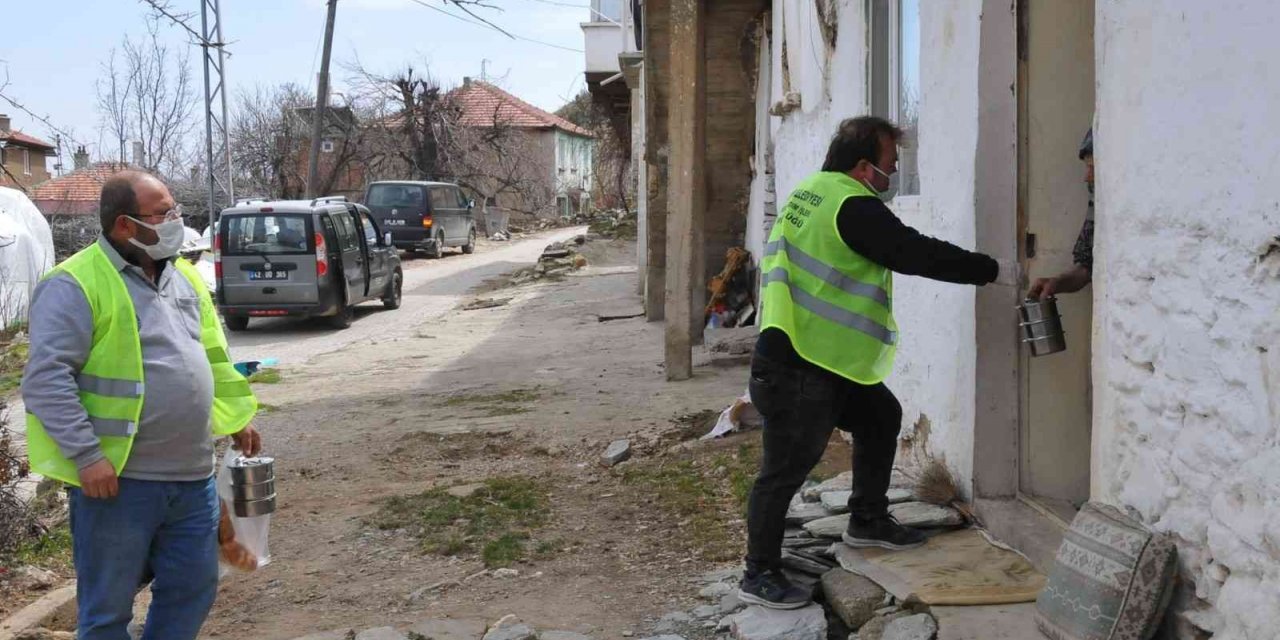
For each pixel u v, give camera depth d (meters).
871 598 4.20
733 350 11.79
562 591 5.24
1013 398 4.74
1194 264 3.24
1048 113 4.61
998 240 4.65
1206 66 3.15
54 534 6.63
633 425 8.60
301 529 6.56
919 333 5.71
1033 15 4.59
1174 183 3.33
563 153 54.34
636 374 11.20
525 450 8.28
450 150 44.38
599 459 7.72
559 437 8.48
